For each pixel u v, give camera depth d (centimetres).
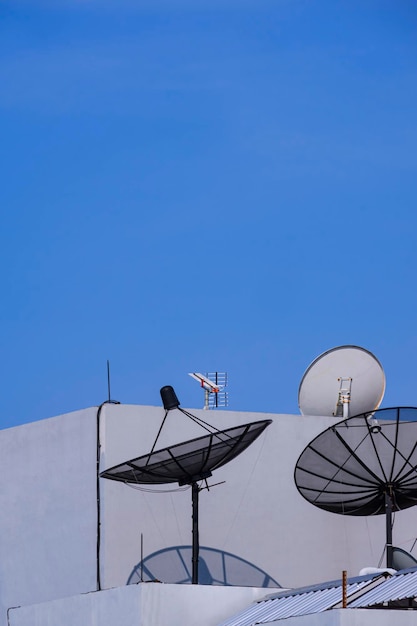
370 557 6075
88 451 5869
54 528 5931
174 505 5888
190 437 5934
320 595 4500
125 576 5734
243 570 5909
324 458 5216
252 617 4612
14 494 6103
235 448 5231
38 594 5931
